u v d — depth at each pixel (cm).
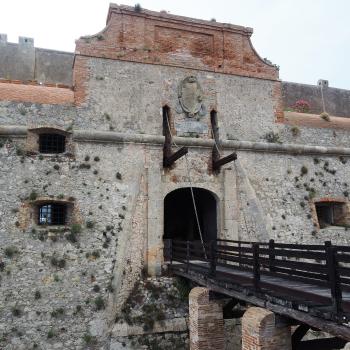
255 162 1449
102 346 1113
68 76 1942
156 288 1206
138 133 1321
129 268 1214
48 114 1246
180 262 1241
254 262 757
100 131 1277
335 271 551
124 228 1228
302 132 1543
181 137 1370
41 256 1132
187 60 1438
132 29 1389
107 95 1322
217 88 1455
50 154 1224
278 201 1437
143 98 1357
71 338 1096
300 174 1502
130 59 1367
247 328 699
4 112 1208
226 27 1505
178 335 1162
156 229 1270
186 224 1761
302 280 640
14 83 1319
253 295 755
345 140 1608
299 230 1429
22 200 1157
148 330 1139
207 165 1397
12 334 1054
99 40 1348
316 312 573
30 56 1897
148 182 1294
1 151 1178
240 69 1502
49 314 1096
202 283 1006
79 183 1223
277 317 678
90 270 1165
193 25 1463
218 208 1390
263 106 1505
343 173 1571
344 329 525
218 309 934
